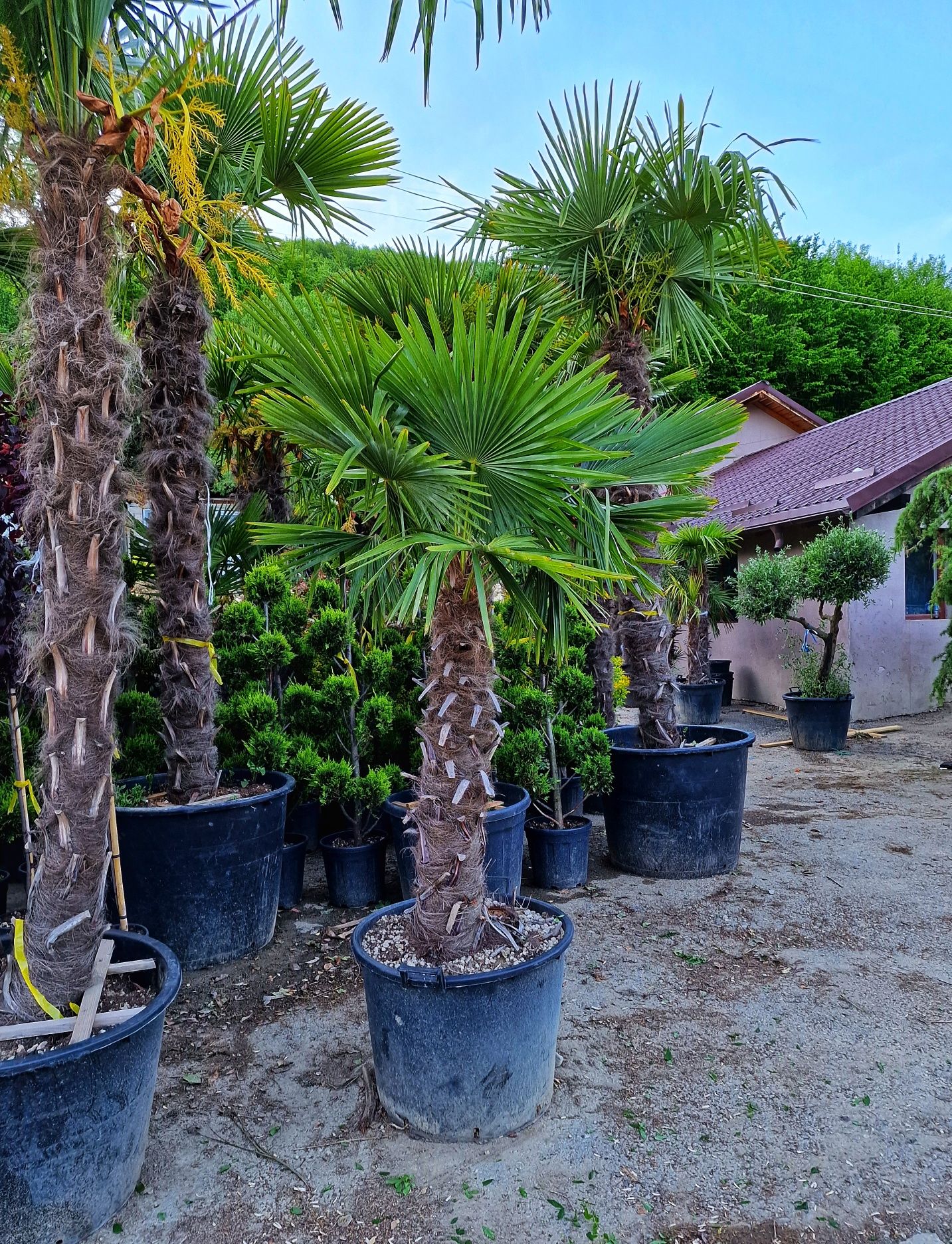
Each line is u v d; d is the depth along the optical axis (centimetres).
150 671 410
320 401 191
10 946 212
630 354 417
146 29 206
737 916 353
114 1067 171
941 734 784
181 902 303
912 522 661
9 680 230
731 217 370
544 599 235
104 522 180
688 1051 246
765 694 1018
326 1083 234
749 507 1033
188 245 230
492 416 180
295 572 219
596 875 416
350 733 398
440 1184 190
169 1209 183
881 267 2334
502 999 200
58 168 176
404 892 365
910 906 360
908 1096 221
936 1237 171
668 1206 182
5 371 316
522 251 421
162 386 312
